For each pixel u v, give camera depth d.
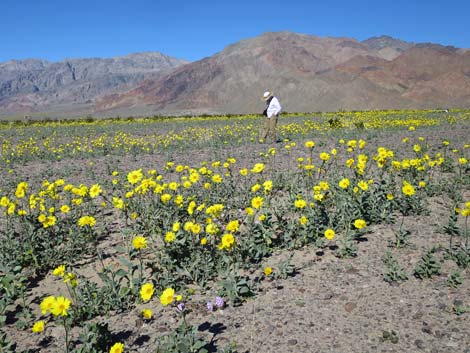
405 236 5.25
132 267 4.86
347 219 5.55
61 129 30.27
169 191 7.55
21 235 6.00
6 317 4.18
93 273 5.09
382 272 4.51
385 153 6.54
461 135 15.48
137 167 11.70
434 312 3.74
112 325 4.00
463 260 4.50
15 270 4.79
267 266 4.87
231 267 4.71
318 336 3.57
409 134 16.70
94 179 10.22
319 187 5.60
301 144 14.85
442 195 7.08
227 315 4.00
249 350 3.48
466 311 3.69
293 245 5.25
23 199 8.25
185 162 12.13
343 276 4.51
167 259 4.78
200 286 4.54
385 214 5.92
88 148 16.72
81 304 4.23
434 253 4.86
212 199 7.06
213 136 18.72
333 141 15.52
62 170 11.83
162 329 3.87
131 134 23.41
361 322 3.70
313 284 4.41
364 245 5.22
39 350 3.74
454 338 3.39
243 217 6.39
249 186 8.12
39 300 4.57
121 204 5.96
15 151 16.33
